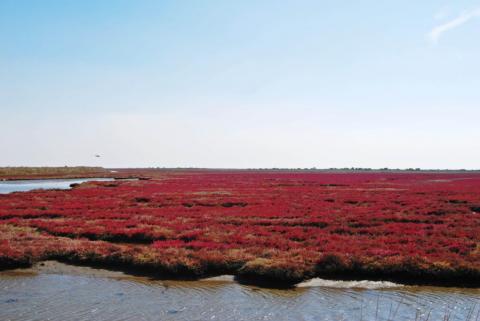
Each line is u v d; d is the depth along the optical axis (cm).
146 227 3078
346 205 4375
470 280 2014
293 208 4112
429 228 3069
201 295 1795
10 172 13888
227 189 6694
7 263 2194
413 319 1534
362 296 1805
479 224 3209
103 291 1833
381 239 2666
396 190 6347
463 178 11175
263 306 1666
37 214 3709
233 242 2603
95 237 2872
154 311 1592
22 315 1527
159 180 9938
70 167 19150
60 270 2159
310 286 1941
